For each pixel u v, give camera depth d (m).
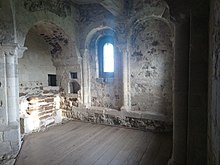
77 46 5.71
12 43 3.66
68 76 6.18
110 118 5.46
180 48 2.49
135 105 5.24
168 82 4.71
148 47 4.92
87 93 5.97
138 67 5.11
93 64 5.88
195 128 2.27
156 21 4.72
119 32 5.09
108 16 5.24
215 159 1.50
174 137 2.64
